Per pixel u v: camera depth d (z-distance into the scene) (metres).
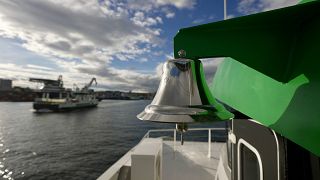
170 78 1.34
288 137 1.19
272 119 1.43
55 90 162.62
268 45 1.12
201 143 9.53
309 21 1.07
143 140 9.48
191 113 1.15
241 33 1.09
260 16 0.94
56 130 112.88
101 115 162.38
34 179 55.06
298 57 1.16
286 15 0.97
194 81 1.33
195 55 1.08
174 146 8.73
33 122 130.38
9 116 147.75
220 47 1.08
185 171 6.69
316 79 1.04
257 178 2.16
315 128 0.99
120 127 121.38
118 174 4.93
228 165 3.54
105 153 75.25
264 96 1.62
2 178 55.50
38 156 73.75
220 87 3.00
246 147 2.35
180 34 1.09
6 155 75.31
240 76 2.21
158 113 1.17
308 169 1.84
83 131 111.25
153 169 4.53
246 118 2.48
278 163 1.81
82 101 175.25
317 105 1.00
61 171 59.50
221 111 1.27
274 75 1.20
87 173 57.84
